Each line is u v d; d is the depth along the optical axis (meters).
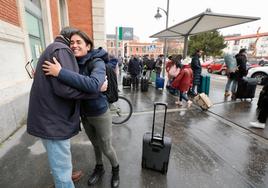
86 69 1.44
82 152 2.69
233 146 3.02
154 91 7.53
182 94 5.29
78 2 8.13
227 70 6.25
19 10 3.81
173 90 6.82
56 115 1.22
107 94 1.65
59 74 1.12
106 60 1.65
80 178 2.14
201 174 2.29
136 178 2.17
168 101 5.89
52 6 6.14
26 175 2.16
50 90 1.18
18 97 3.43
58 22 6.88
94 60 1.45
